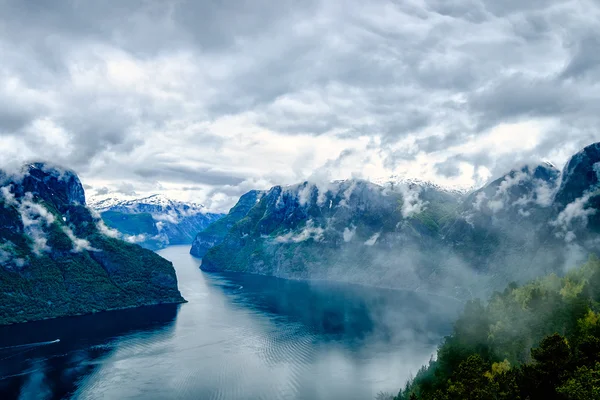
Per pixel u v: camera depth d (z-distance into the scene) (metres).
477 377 130.00
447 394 134.62
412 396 142.75
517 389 116.50
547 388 113.56
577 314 155.62
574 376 108.06
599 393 97.25
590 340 123.00
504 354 160.00
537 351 123.44
